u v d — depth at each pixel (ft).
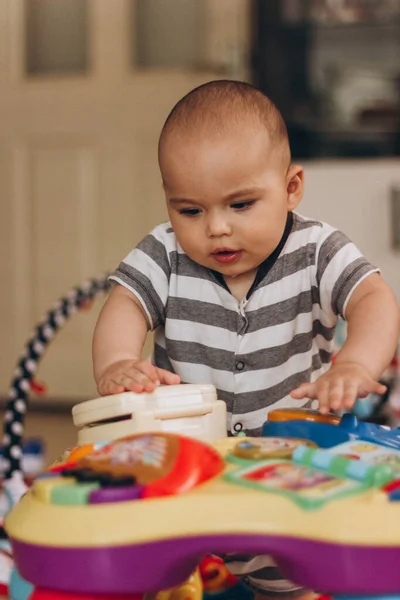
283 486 1.93
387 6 8.19
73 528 1.87
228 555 2.69
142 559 1.86
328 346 3.41
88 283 4.94
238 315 3.27
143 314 3.27
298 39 8.30
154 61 9.27
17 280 9.58
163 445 2.07
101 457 2.07
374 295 3.02
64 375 9.53
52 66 9.44
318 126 8.29
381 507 1.86
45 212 9.46
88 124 9.29
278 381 3.31
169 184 3.00
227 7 9.01
